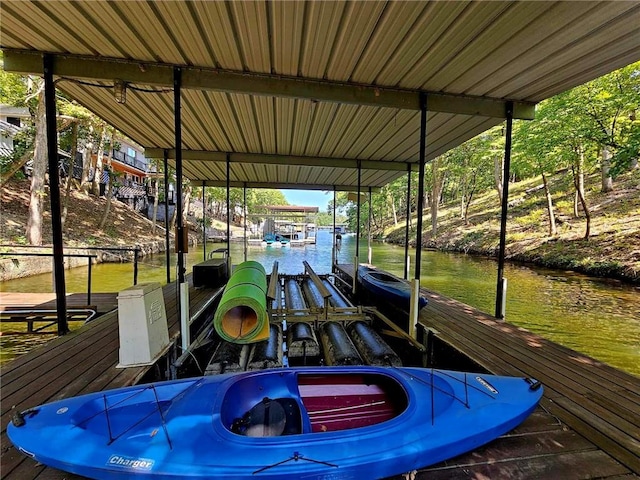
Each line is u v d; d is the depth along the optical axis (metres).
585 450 1.80
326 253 20.20
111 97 3.54
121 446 1.48
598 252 9.79
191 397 1.74
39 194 9.93
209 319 4.58
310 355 3.60
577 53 2.54
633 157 8.38
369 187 10.20
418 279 3.69
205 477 1.38
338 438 1.53
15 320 4.66
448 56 2.60
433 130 4.65
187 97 3.52
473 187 20.53
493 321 4.16
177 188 3.07
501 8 1.97
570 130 10.04
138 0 1.93
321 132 4.87
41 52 2.64
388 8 1.98
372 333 3.81
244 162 6.39
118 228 16.08
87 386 2.28
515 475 1.61
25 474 1.53
